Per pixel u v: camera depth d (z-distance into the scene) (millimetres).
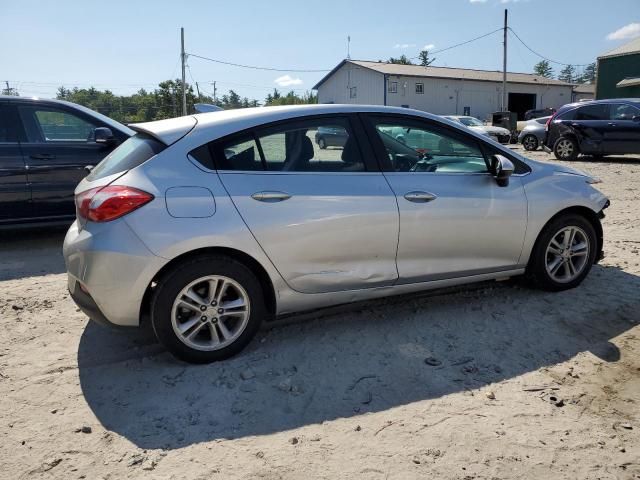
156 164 3273
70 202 6430
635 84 29203
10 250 6371
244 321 3453
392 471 2422
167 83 51438
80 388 3170
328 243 3529
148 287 3229
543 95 52375
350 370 3322
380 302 4367
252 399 3012
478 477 2383
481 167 4148
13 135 6113
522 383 3166
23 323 4133
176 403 2986
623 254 5664
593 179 4660
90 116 6594
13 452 2582
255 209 3336
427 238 3824
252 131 3477
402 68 47250
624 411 2891
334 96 50031
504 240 4125
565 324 3939
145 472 2436
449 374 3270
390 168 3789
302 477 2389
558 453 2543
